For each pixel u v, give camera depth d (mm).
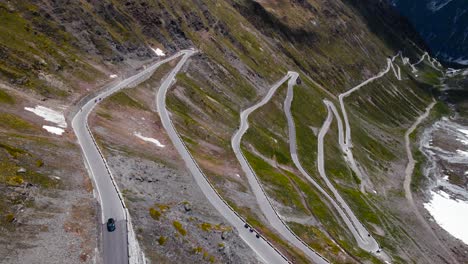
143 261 42094
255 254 55750
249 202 74875
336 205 101688
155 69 118375
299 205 86875
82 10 113688
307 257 62562
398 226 112438
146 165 67375
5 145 51562
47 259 38125
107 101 87875
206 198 66938
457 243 115688
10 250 37250
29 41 92375
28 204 43812
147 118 90375
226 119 118938
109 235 44656
